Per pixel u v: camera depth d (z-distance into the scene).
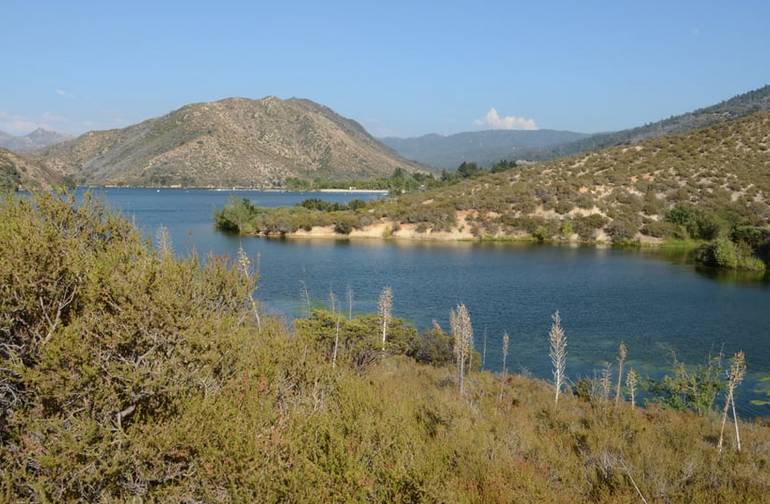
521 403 13.49
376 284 40.22
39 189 6.51
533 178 85.00
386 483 5.12
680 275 44.19
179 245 47.38
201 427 4.68
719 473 7.36
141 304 5.00
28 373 4.38
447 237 68.94
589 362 23.19
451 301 34.94
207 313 6.08
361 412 6.05
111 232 6.76
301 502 4.62
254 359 6.33
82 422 4.32
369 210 79.75
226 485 4.65
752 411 17.58
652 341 26.23
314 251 57.81
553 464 7.80
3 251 4.87
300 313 29.33
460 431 7.80
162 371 4.88
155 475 4.50
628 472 6.59
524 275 44.22
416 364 18.59
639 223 65.31
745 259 46.78
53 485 4.12
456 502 5.27
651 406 15.54
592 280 42.12
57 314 4.93
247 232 72.19
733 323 29.44
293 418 5.45
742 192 67.12
